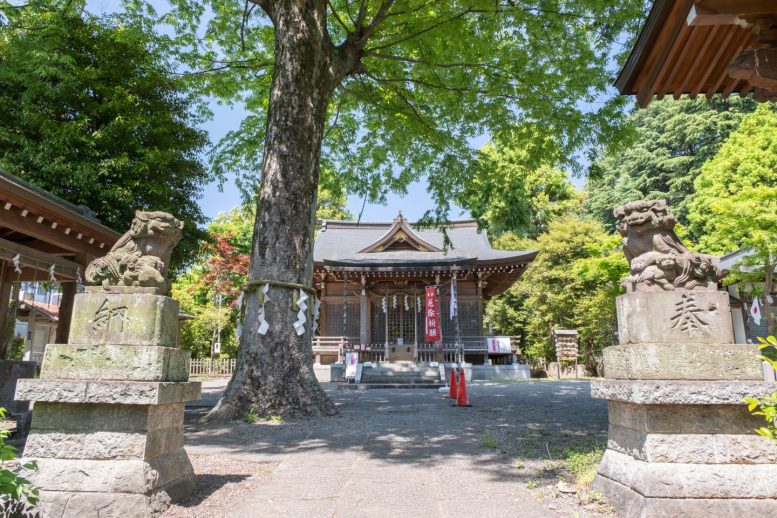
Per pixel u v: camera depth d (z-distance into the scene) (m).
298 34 9.10
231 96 14.29
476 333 25.09
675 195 30.36
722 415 3.17
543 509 3.53
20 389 3.35
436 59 12.01
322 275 25.08
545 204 36.38
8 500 3.15
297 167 8.84
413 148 15.00
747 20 3.63
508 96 12.45
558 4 10.48
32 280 10.19
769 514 2.96
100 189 13.76
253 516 3.43
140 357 3.50
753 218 13.66
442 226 14.96
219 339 29.77
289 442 6.10
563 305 27.69
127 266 3.71
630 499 3.21
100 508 3.20
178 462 3.82
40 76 13.57
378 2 11.75
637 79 5.07
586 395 12.81
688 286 3.47
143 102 15.43
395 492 3.99
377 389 16.70
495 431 6.82
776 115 20.75
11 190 7.05
